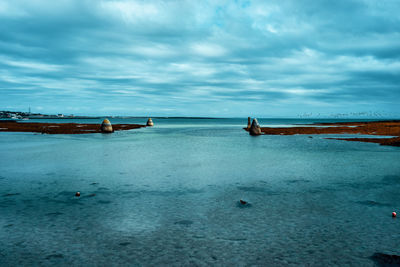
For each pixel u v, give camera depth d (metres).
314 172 14.24
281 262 5.28
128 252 5.68
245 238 6.35
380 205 8.73
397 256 5.46
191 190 10.72
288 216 7.79
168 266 5.15
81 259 5.39
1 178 12.79
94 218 7.65
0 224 7.17
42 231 6.73
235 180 12.48
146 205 8.84
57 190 10.67
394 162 17.41
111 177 13.09
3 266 5.09
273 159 18.97
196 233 6.64
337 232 6.64
